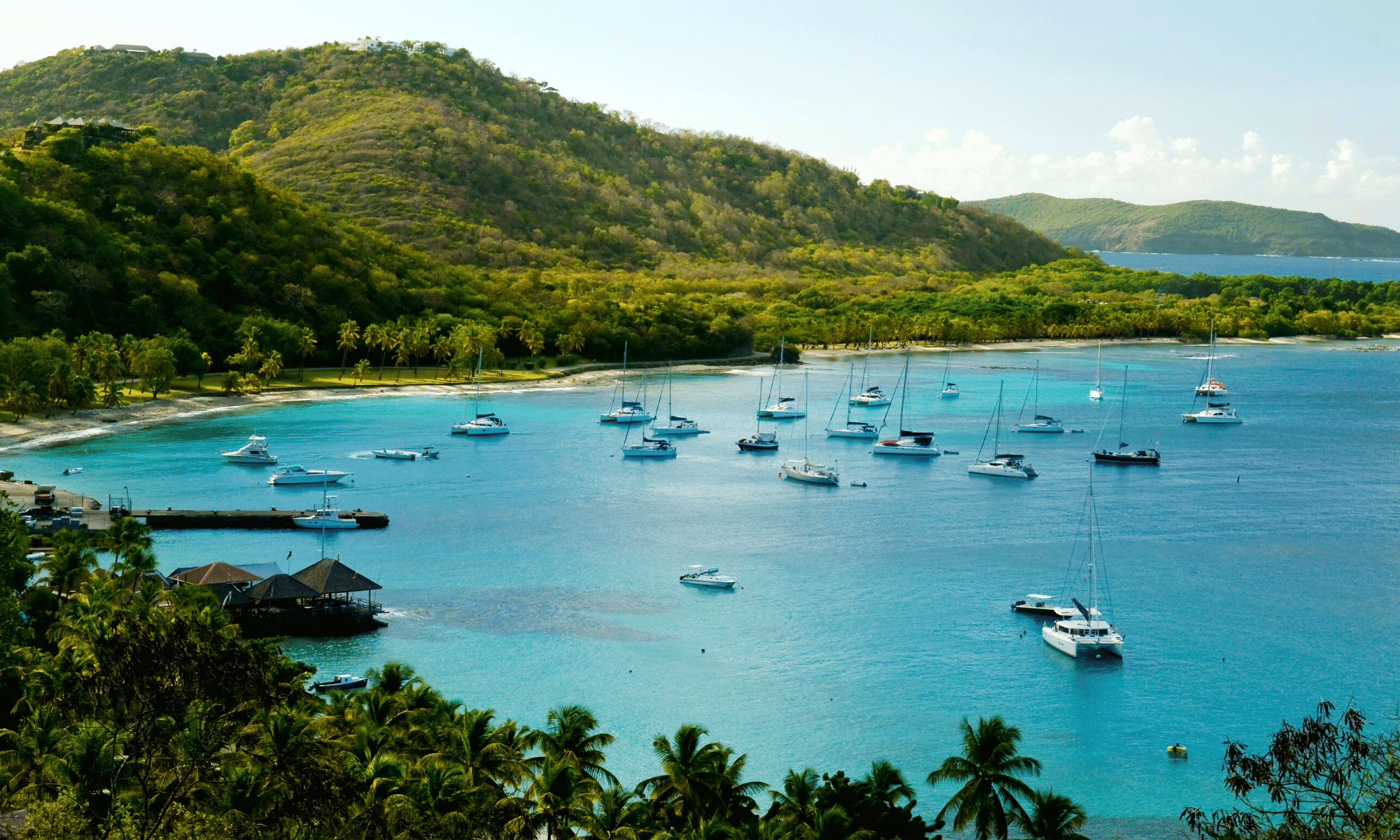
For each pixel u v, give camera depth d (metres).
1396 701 106.56
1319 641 121.88
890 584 141.00
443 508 178.38
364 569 143.38
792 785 66.19
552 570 145.12
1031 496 194.50
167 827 48.19
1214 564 151.25
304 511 165.38
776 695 106.19
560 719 73.69
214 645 51.16
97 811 52.03
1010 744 71.38
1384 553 157.25
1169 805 86.75
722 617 127.38
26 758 62.50
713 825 59.91
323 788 52.59
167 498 174.00
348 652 113.31
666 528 168.62
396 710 73.00
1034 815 69.19
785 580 142.00
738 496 191.88
